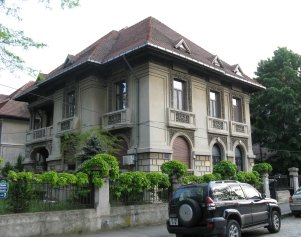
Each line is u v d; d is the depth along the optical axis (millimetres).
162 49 19750
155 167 19484
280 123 34438
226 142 24719
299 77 34875
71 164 23453
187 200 10031
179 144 21406
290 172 25781
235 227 10195
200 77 23641
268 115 34938
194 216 9844
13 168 29250
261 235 11812
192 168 21594
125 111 20641
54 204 11820
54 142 25984
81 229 12055
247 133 26984
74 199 12414
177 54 20594
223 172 18609
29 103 31234
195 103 22891
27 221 10734
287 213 17797
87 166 13023
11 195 10938
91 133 20000
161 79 20906
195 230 9883
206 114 23562
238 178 19406
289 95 32469
